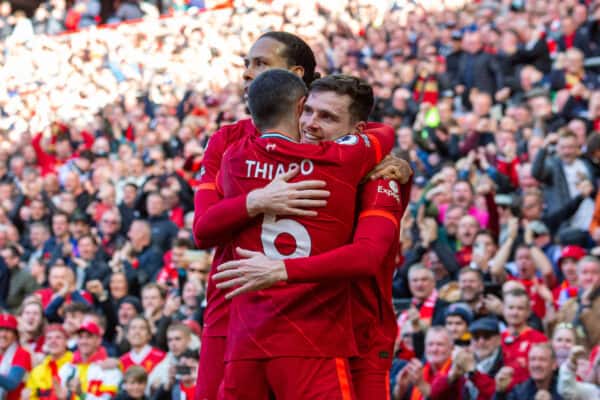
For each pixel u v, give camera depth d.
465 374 10.29
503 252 12.62
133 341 13.05
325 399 5.57
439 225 14.67
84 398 13.03
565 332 10.48
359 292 6.19
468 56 20.80
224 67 26.47
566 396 9.78
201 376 6.32
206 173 6.27
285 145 5.74
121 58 27.81
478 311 11.58
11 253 17.97
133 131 25.28
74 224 18.78
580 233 13.49
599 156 15.02
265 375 5.69
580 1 22.09
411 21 24.45
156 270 16.48
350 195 5.76
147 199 18.55
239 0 26.95
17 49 29.03
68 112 27.62
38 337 14.36
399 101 19.97
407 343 11.66
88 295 15.71
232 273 5.60
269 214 5.70
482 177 15.23
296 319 5.63
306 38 25.44
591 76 18.97
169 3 30.89
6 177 25.27
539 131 16.92
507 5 24.12
